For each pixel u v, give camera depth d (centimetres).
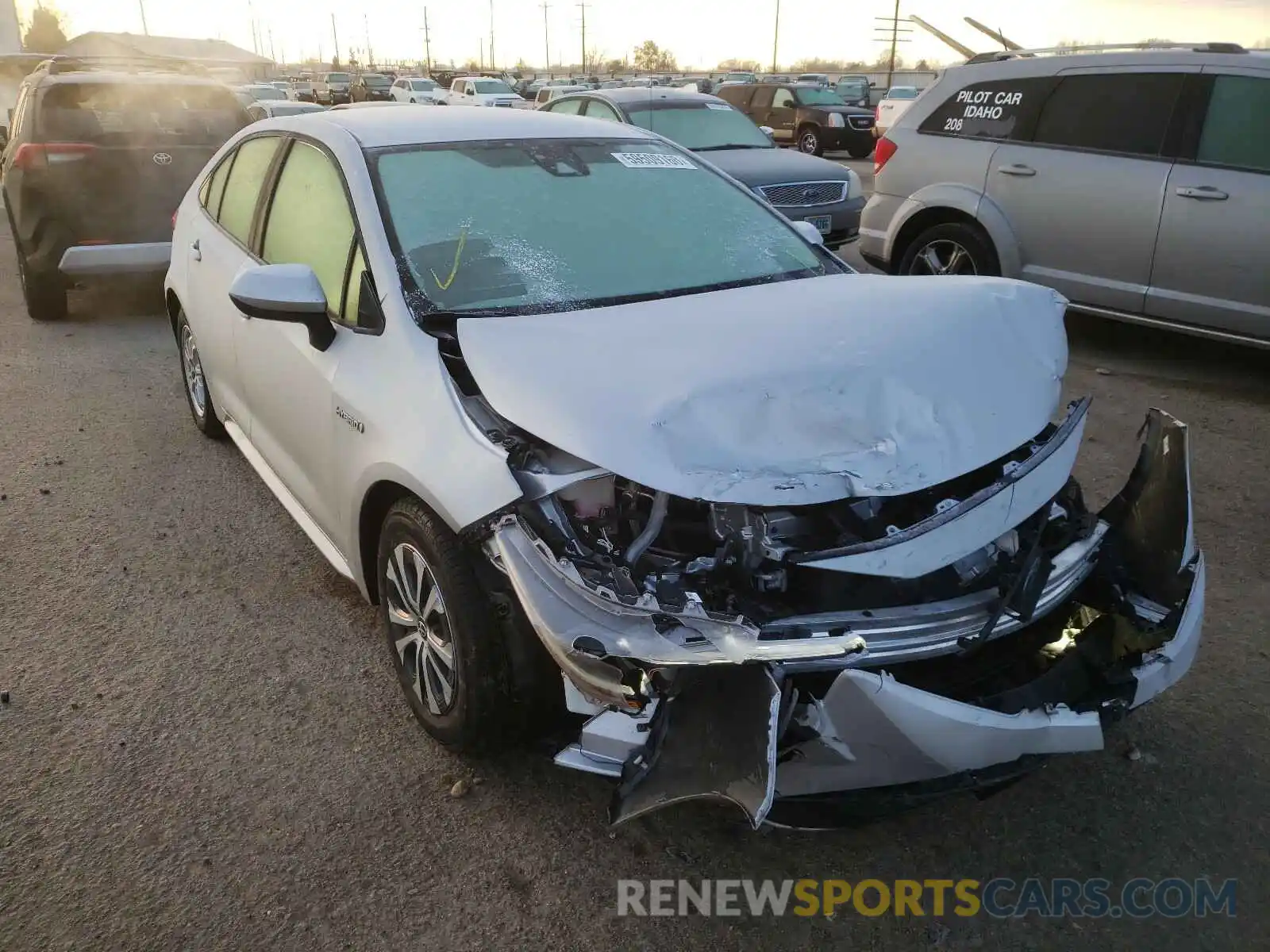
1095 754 299
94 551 422
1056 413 281
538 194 350
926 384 252
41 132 748
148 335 782
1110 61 638
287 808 276
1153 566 268
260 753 298
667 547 241
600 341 270
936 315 283
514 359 262
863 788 222
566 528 237
